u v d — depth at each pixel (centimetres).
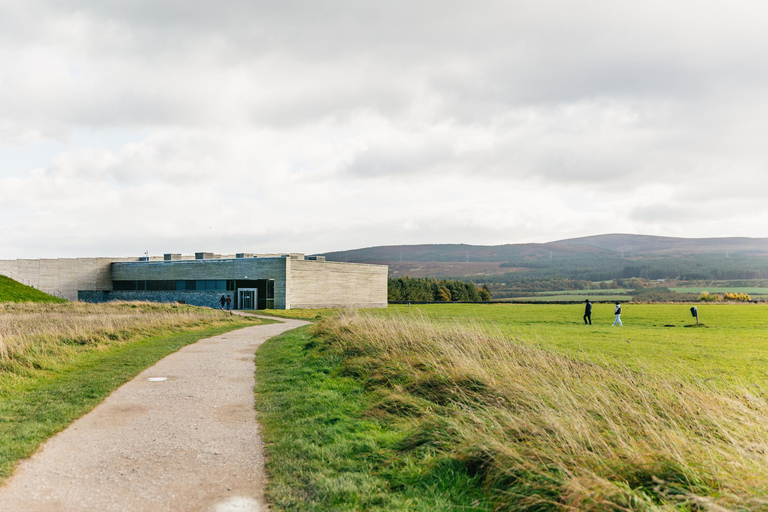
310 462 582
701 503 397
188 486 521
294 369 1239
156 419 792
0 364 1142
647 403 657
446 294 11744
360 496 487
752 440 518
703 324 3581
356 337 1425
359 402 872
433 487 496
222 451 632
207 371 1267
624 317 4600
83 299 7181
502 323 3575
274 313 5156
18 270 7056
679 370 1262
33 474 553
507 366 938
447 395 813
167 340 2034
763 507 382
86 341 1680
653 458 478
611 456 493
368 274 7469
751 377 1229
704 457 475
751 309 6375
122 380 1123
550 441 517
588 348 1902
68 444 662
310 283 6344
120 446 654
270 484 523
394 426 723
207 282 6425
